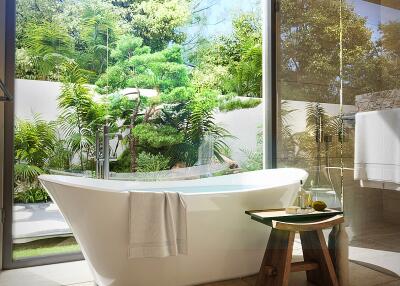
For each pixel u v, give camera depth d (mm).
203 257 1897
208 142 2646
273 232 1926
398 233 1963
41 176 1875
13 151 2227
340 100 2225
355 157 2127
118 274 1769
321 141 2316
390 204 1977
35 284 1960
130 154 2477
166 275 1828
